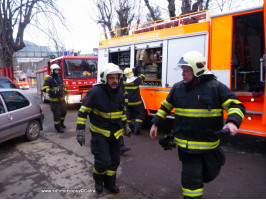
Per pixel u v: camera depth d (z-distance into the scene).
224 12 4.28
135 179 3.48
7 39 11.69
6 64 11.73
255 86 4.28
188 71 2.15
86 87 10.45
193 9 8.98
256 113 4.07
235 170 3.69
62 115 6.67
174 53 5.27
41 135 6.21
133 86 5.62
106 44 7.15
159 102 5.71
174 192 3.07
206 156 2.16
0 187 3.38
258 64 5.34
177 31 5.18
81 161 4.28
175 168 3.84
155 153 4.57
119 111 2.97
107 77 2.86
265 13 3.68
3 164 4.27
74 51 11.02
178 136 2.24
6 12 11.34
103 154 2.88
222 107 2.10
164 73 5.52
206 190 3.09
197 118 2.11
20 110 5.36
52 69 6.25
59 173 3.79
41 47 12.88
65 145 5.27
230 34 4.24
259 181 3.31
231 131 1.85
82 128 2.88
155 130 2.50
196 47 4.83
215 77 2.22
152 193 3.06
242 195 2.95
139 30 6.46
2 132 4.84
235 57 4.52
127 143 5.27
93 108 2.94
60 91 6.18
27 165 4.18
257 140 5.22
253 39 5.21
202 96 2.10
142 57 6.01
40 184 3.44
